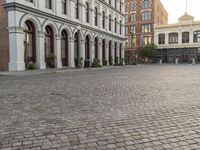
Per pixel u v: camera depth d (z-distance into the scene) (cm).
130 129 443
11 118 523
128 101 711
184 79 1391
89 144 369
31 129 446
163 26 6012
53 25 2459
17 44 1967
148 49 5612
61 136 407
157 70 2486
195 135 409
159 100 724
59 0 2564
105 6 3809
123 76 1652
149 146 360
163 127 454
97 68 2830
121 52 4719
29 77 1555
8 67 2012
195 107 625
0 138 400
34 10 2144
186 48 5772
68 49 2806
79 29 2647
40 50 2258
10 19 1952
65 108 619
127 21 6581
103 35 3747
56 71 2048
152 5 6128
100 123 483
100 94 842
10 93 867
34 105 657
